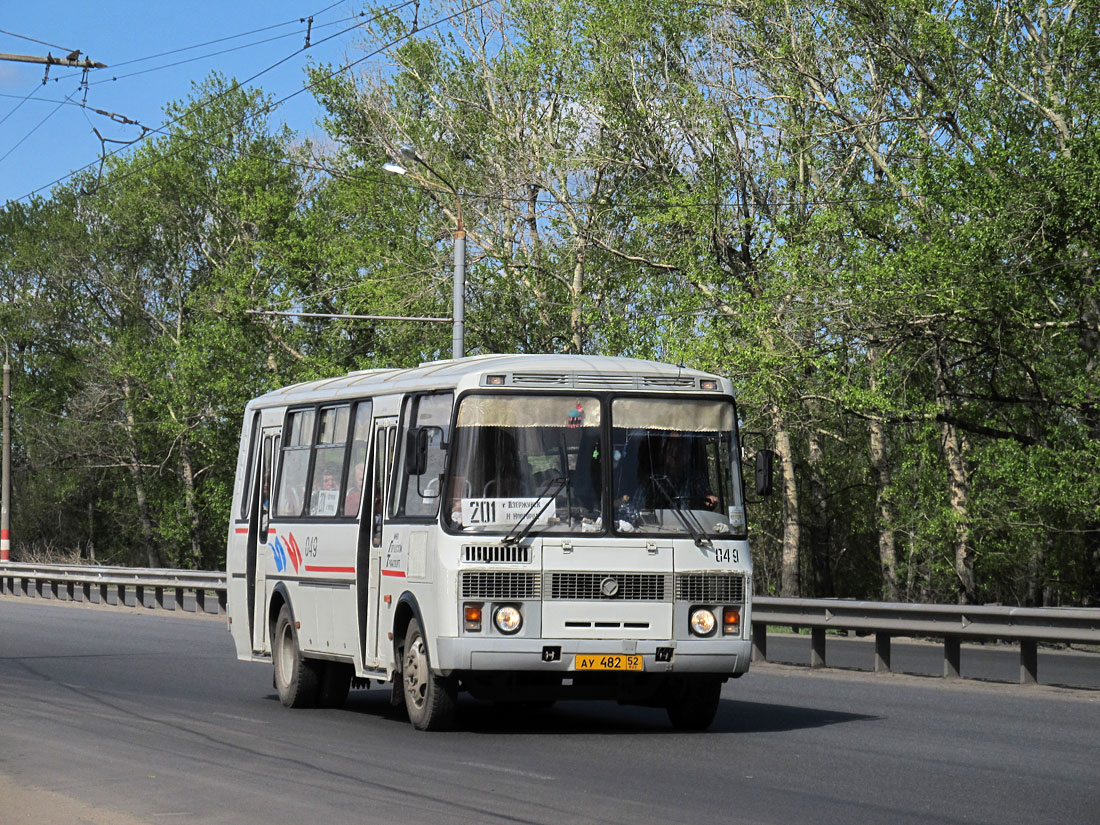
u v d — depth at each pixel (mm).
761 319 33031
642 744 13023
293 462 17594
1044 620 18188
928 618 19703
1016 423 37281
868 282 31219
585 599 13266
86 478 77938
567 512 13398
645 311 43219
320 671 16734
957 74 32500
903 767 11484
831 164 39438
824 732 13875
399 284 46562
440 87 49656
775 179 39656
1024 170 29109
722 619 13547
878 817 9219
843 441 45062
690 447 13844
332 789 10477
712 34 39844
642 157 42375
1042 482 30797
